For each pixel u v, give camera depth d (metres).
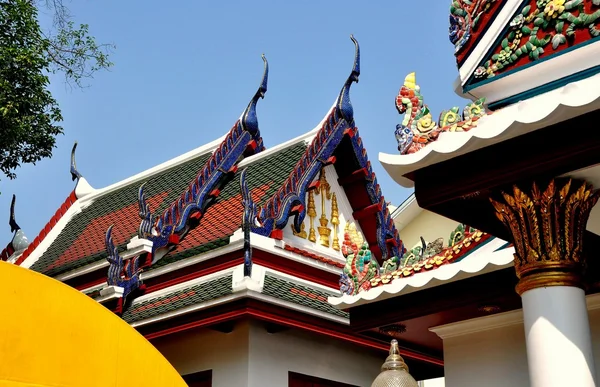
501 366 11.03
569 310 7.02
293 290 15.39
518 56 7.46
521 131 6.98
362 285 11.62
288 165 18.09
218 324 14.75
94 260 18.45
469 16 7.87
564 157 6.86
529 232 7.30
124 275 16.84
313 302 15.30
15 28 16.20
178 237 17.34
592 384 6.77
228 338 15.21
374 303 11.57
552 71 7.25
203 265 15.88
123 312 16.31
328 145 17.72
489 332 11.28
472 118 7.34
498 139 7.09
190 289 15.64
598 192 7.43
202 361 15.45
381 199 18.61
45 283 7.20
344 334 15.61
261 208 16.00
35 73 16.02
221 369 15.09
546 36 7.33
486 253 10.34
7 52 15.56
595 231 8.83
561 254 7.19
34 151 16.92
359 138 18.42
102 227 21.11
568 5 7.27
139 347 7.82
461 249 10.76
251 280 14.03
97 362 7.42
